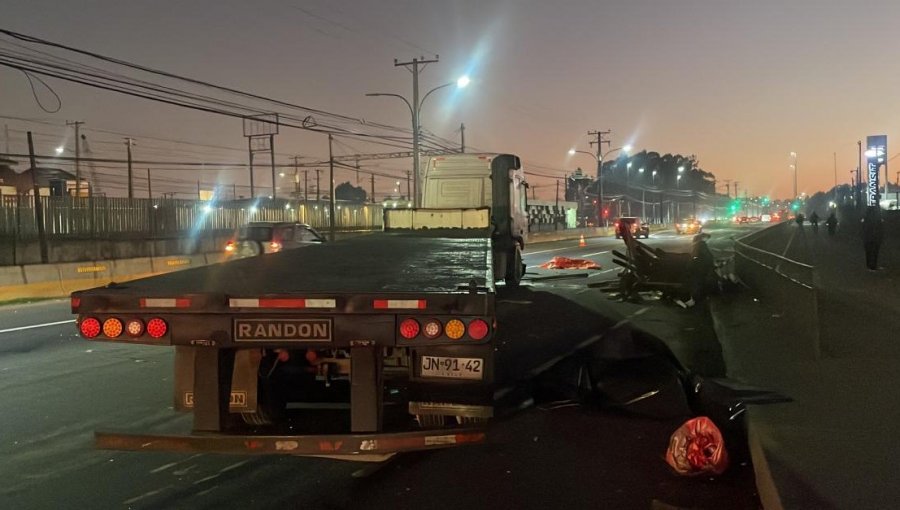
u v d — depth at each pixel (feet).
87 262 72.18
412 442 16.21
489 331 15.79
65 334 42.68
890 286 56.03
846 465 16.17
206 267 22.88
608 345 27.07
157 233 147.23
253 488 17.78
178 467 19.36
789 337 33.94
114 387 28.50
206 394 16.85
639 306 51.52
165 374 30.99
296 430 17.22
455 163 61.77
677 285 52.08
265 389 17.44
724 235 209.77
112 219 138.00
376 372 16.39
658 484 17.71
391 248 31.30
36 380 29.81
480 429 16.74
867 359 28.22
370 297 15.92
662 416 22.89
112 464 19.61
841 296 49.52
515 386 25.30
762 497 16.22
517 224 61.82
